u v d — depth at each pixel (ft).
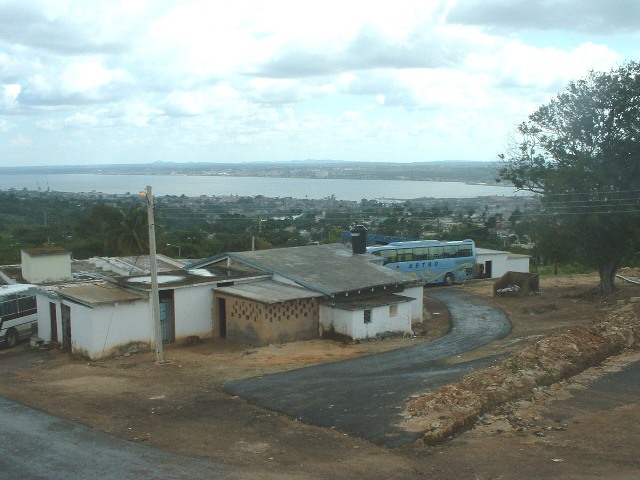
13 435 38.81
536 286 111.14
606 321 64.95
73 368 64.54
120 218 174.29
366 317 75.77
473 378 45.60
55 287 84.23
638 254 94.58
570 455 32.91
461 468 31.78
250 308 74.18
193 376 57.11
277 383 51.57
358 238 99.45
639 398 42.37
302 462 33.40
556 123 97.19
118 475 31.53
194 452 35.29
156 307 64.23
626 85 91.20
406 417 39.55
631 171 91.66
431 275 130.00
